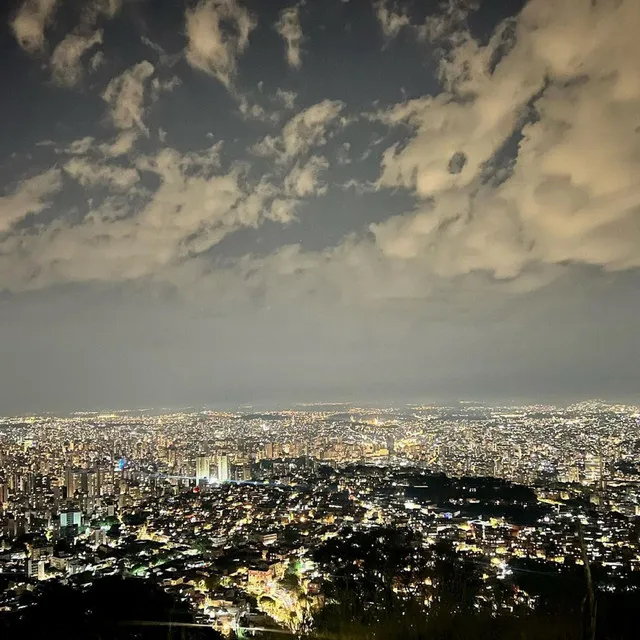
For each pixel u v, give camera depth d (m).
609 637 5.59
